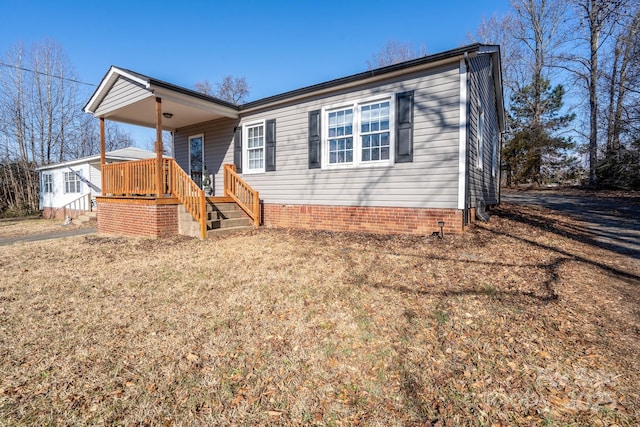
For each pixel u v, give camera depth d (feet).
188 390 6.58
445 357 7.59
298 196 26.68
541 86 69.21
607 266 14.39
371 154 23.04
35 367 7.42
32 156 76.33
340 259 16.43
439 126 20.16
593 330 8.70
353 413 5.90
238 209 28.96
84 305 11.21
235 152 31.30
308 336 8.71
